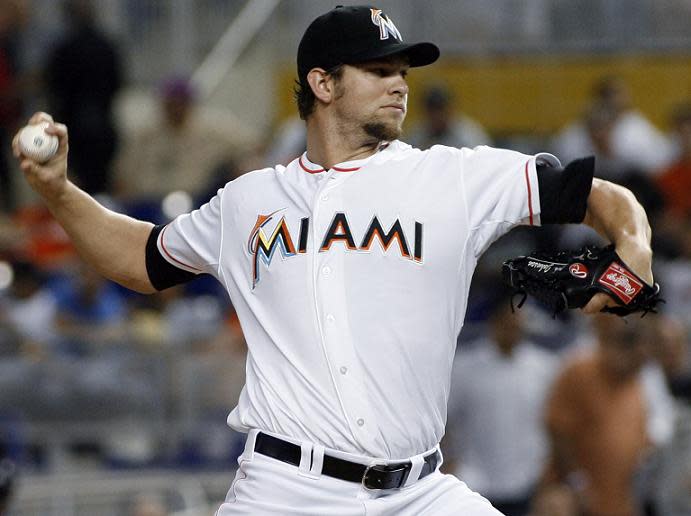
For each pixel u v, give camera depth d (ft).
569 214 47.98
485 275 117.39
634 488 96.22
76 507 96.27
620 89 135.23
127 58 163.22
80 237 52.60
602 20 156.35
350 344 47.50
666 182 133.69
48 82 145.18
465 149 49.80
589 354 97.86
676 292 114.42
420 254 47.83
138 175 139.23
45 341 101.91
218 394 101.71
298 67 50.90
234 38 163.43
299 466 47.75
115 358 101.65
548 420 97.14
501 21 156.87
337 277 47.88
